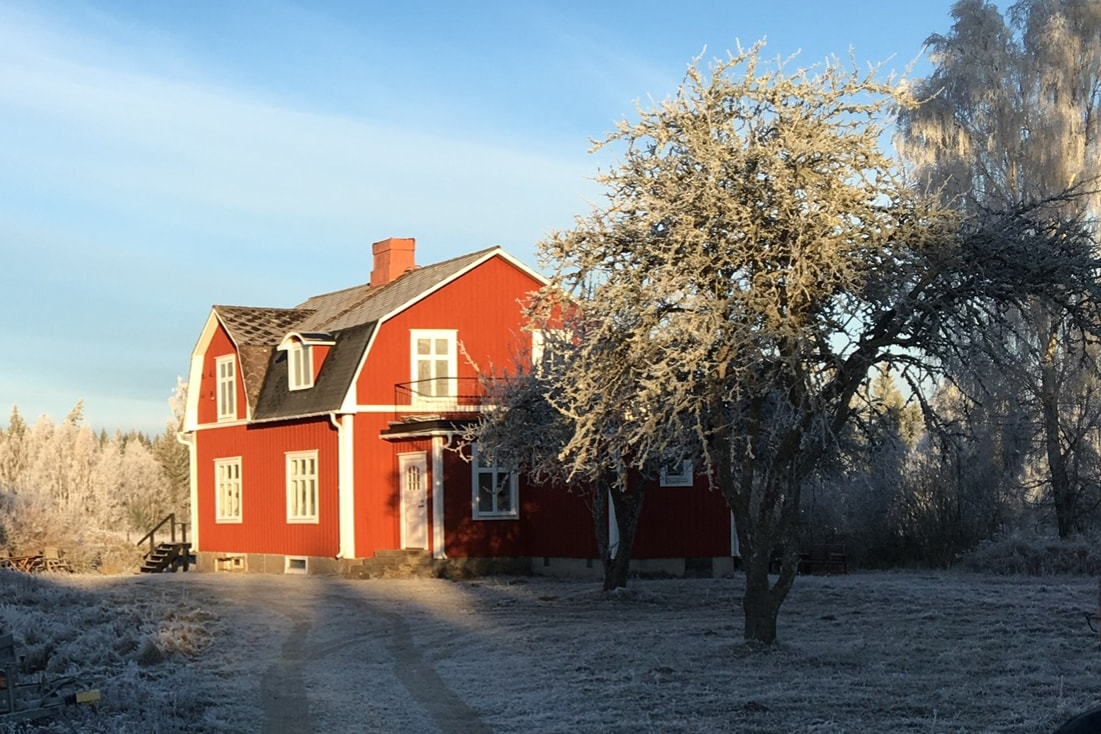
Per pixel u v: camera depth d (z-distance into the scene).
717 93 16.97
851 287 15.80
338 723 13.12
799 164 16.36
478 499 33.12
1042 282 16.83
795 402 16.91
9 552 39.97
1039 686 14.56
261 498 38.03
